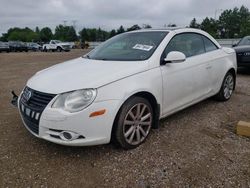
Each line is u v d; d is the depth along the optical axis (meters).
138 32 4.77
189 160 3.42
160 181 3.03
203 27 84.56
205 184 2.97
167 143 3.87
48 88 3.37
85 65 3.99
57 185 2.99
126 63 3.86
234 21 95.12
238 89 6.98
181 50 4.51
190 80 4.49
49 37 112.19
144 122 3.83
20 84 8.38
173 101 4.25
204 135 4.12
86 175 3.15
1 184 3.00
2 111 5.36
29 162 3.42
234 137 4.06
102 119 3.29
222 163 3.34
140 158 3.48
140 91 3.63
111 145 3.80
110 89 3.36
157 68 3.93
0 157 3.53
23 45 41.75
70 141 3.23
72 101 3.20
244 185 2.94
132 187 2.95
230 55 5.73
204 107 5.40
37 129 3.38
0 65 15.20
